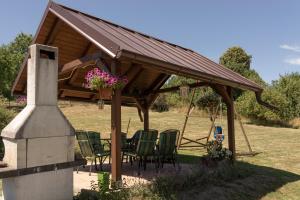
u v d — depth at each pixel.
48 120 5.57
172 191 6.99
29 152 5.29
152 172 8.88
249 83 10.25
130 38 7.84
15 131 5.16
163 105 28.23
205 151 13.66
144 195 6.44
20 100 9.30
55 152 5.63
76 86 9.84
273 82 26.94
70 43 8.45
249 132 20.23
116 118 6.57
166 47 9.59
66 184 5.77
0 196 6.16
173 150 9.20
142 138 8.24
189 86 10.10
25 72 8.80
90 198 6.01
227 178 8.49
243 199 7.57
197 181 7.73
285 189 8.61
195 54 11.89
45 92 5.59
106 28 7.77
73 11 7.92
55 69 5.77
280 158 12.32
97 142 9.20
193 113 25.59
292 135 19.05
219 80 8.56
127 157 10.50
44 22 7.76
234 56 39.91
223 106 25.02
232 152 9.84
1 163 5.25
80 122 21.47
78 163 5.93
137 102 11.20
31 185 5.29
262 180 8.91
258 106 23.94
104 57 6.80
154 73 10.75
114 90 6.62
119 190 6.26
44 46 5.64
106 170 9.20
